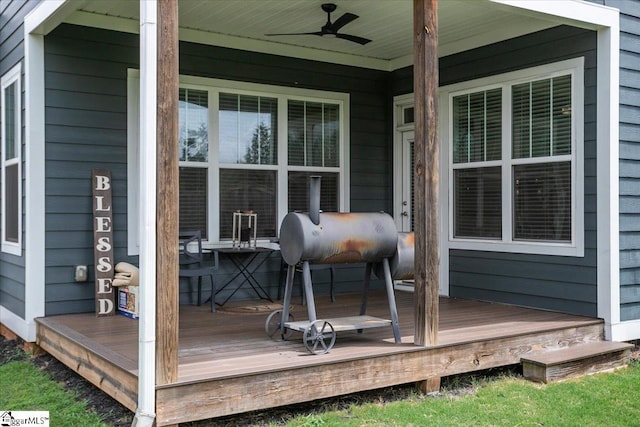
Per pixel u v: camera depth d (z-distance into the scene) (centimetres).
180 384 346
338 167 739
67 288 577
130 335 479
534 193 612
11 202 650
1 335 690
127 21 599
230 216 663
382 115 774
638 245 581
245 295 672
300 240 427
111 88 595
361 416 397
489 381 480
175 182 346
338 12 572
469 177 673
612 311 553
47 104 567
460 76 681
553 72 593
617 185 559
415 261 445
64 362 485
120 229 595
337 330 429
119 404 429
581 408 420
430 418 396
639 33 583
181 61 632
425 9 430
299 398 387
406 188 757
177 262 347
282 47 691
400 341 456
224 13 577
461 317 561
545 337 509
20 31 606
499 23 612
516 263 627
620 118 563
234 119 667
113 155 595
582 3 532
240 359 401
